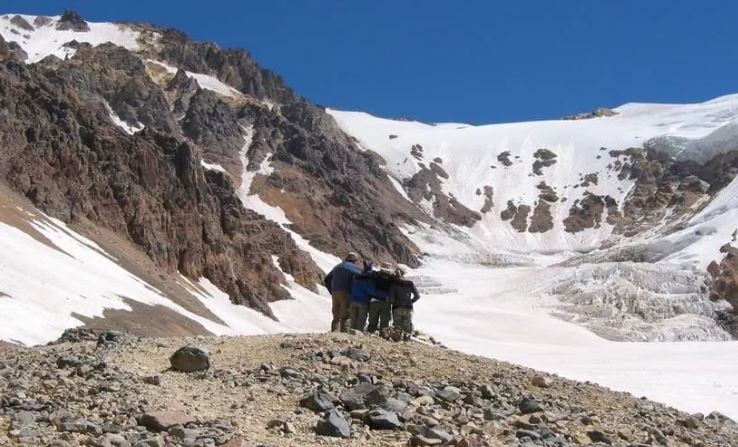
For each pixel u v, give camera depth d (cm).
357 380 1673
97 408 1264
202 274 12075
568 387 1959
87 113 12875
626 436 1523
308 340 2034
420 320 14075
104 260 9050
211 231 12588
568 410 1692
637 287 15750
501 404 1614
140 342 2100
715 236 17438
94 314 6259
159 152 12812
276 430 1257
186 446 1091
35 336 4741
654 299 15312
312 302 13788
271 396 1498
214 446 1111
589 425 1573
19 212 8712
